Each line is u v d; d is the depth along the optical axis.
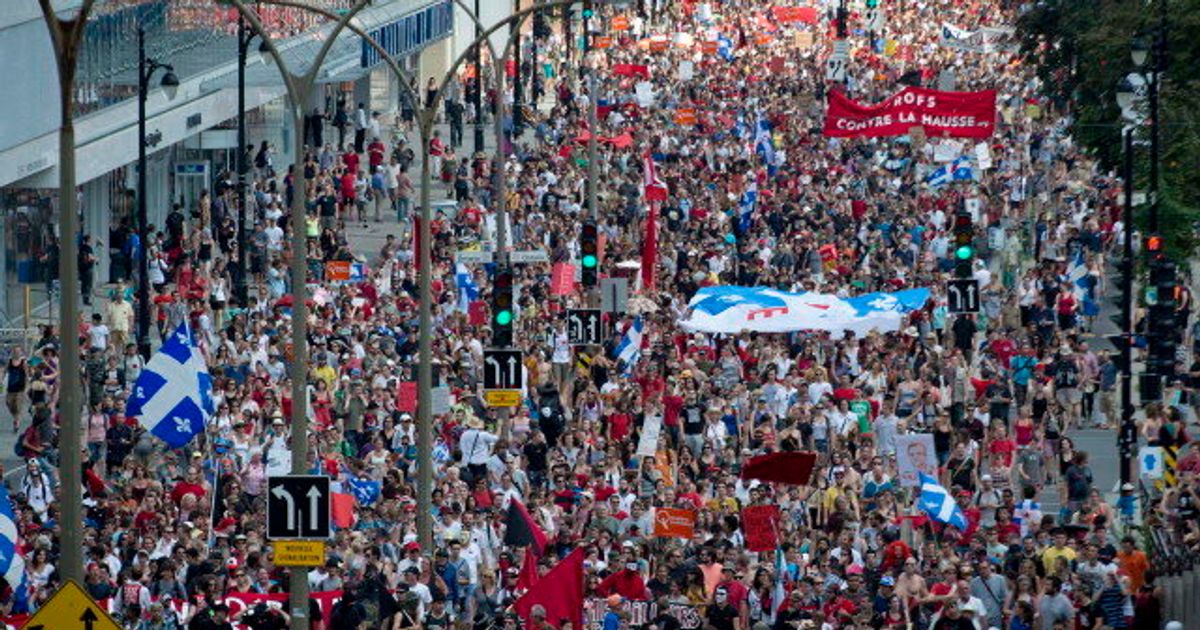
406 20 181.50
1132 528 74.06
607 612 61.53
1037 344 100.38
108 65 123.44
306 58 156.25
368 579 60.41
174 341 72.19
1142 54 94.88
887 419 85.38
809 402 88.75
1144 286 110.19
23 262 112.50
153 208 135.38
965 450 81.38
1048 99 156.00
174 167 138.00
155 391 72.06
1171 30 120.06
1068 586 62.88
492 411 87.88
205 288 111.19
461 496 71.12
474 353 96.06
